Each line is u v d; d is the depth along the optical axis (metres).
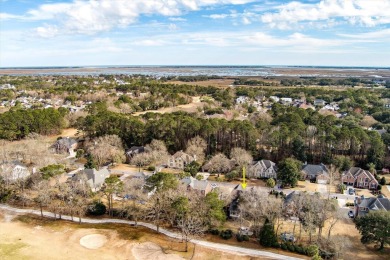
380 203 83.00
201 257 67.94
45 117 158.75
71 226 80.75
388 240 68.31
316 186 108.44
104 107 182.50
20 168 103.38
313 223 72.56
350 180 110.31
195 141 129.00
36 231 78.00
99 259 67.19
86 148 139.75
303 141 124.06
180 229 79.69
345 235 77.06
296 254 69.06
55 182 96.69
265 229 72.12
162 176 81.62
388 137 129.62
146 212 85.06
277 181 111.44
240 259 67.06
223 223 80.19
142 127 141.12
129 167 125.56
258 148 132.88
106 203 92.38
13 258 66.38
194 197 81.94
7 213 87.00
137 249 70.81
